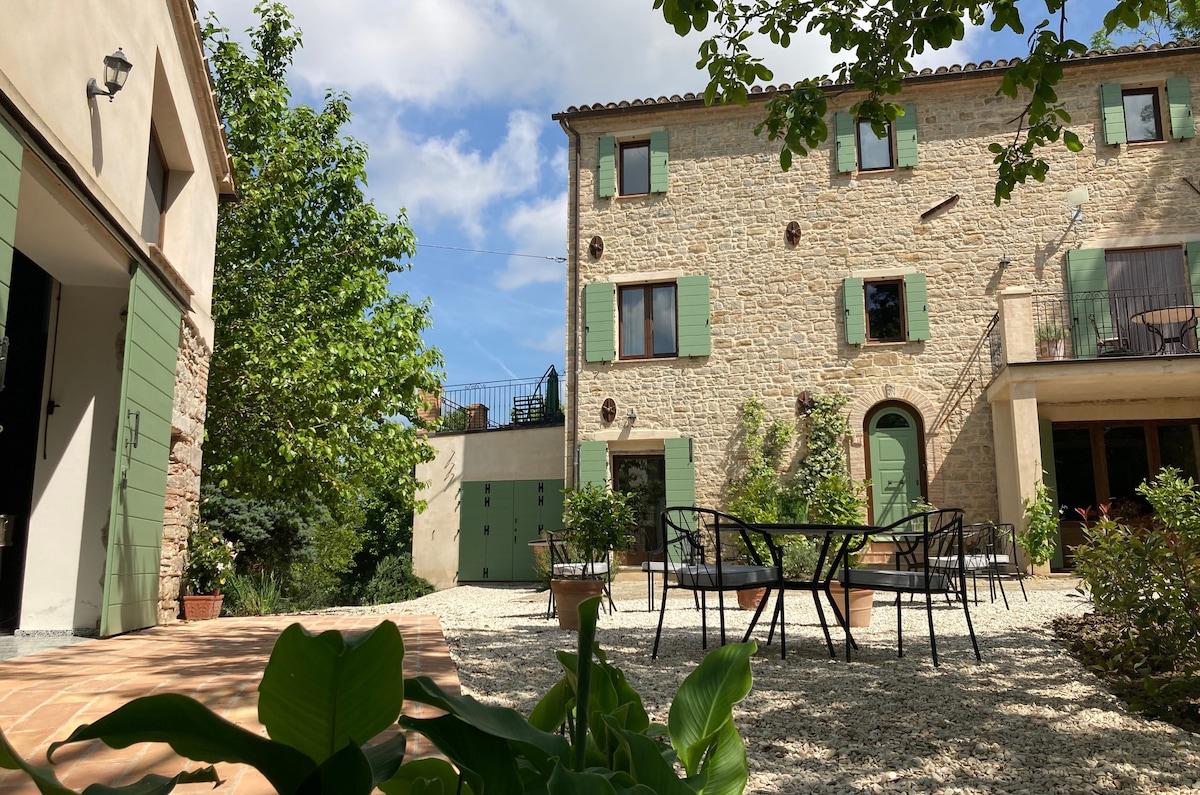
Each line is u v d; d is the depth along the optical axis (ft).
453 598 37.52
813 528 15.05
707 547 38.19
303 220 38.91
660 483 40.91
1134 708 10.67
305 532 43.39
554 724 3.47
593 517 23.38
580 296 41.55
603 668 3.46
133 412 17.31
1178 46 37.24
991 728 9.89
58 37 13.33
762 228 40.60
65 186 13.62
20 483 17.58
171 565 21.18
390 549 54.19
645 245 41.50
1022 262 38.09
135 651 14.14
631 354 41.39
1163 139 38.24
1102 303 36.91
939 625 19.80
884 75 14.48
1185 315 31.99
